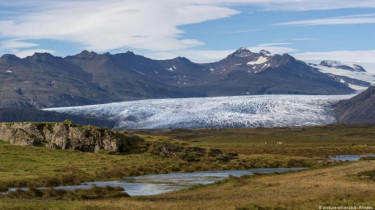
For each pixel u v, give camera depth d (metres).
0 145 102.62
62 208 38.12
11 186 59.59
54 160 91.06
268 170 97.19
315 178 63.41
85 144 109.50
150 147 114.62
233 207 38.44
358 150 166.88
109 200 46.41
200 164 102.50
